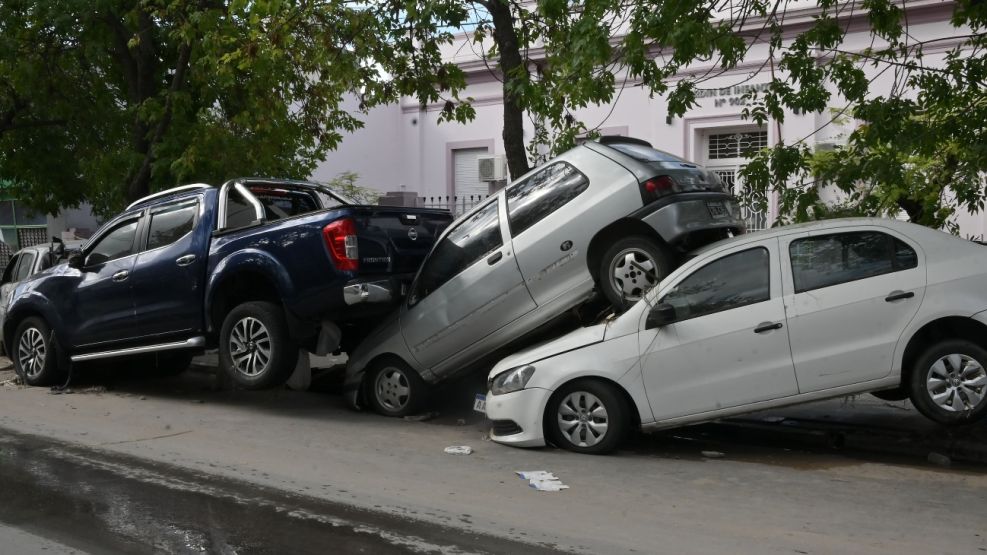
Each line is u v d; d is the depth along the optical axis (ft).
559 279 26.43
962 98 29.60
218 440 26.00
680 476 21.91
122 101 51.85
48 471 21.97
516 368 24.97
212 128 42.78
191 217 31.48
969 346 21.58
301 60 40.81
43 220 79.51
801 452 25.13
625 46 29.40
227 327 29.55
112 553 15.98
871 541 16.76
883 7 31.55
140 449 24.61
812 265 22.91
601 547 16.47
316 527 17.58
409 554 16.03
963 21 31.40
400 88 40.27
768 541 16.79
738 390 22.90
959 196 29.73
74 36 46.60
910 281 22.12
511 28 35.40
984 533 17.22
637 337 23.63
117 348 33.17
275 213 32.50
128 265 32.45
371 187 67.67
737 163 52.54
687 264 23.81
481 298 27.40
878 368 22.12
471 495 20.10
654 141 54.54
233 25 38.81
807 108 30.53
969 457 23.57
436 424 28.86
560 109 31.19
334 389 36.32
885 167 28.55
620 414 23.79
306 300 28.17
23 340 36.09
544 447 25.03
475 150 64.18
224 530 17.34
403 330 29.25
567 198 26.58
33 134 51.47
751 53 50.75
